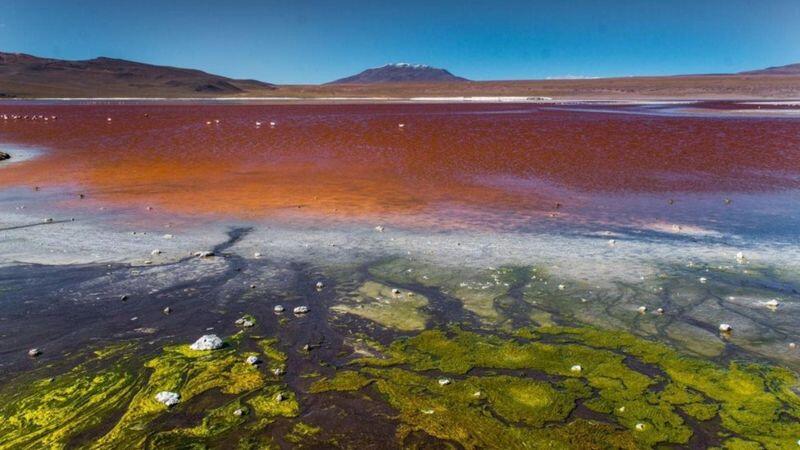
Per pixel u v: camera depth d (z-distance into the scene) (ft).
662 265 41.42
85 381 26.40
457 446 22.08
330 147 99.04
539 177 74.28
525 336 30.78
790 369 27.12
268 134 116.37
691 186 68.59
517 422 23.39
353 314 33.63
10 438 22.50
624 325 31.99
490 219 54.29
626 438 22.33
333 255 43.86
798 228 50.90
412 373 27.12
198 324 32.27
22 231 49.26
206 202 60.70
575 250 44.93
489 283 38.17
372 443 22.27
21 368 27.45
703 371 27.02
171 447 22.09
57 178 73.61
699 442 22.06
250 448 22.04
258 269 40.86
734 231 50.19
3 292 36.22
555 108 221.05
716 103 249.55
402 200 62.03
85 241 46.62
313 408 24.45
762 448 21.59
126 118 160.97
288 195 64.13
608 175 75.10
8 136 118.21
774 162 82.64
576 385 25.94
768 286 37.40
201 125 135.64
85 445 22.21
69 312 33.58
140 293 36.37
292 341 30.32
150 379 26.58
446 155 90.79
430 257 43.34
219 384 26.23
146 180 72.43
